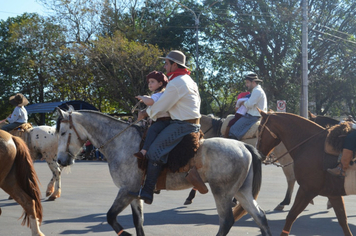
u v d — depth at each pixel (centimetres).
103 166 1831
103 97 3173
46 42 3206
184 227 684
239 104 883
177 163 531
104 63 2923
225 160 524
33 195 582
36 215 584
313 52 3152
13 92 3897
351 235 590
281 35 2930
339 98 3316
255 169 545
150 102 540
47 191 992
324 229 684
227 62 3192
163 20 3475
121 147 578
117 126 598
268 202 925
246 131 851
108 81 2855
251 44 3102
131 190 555
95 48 2881
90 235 630
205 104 3259
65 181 1281
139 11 3500
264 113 681
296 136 633
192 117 544
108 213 552
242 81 3186
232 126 869
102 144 595
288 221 591
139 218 578
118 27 3253
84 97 3139
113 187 1149
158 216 774
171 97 532
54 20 3206
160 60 2927
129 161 563
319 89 3191
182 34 3409
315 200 971
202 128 934
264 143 677
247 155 537
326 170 573
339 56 3206
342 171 559
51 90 3350
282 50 3061
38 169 1695
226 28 3130
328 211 835
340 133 572
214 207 865
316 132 618
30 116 3662
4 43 3912
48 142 991
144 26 3522
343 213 593
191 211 822
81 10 3170
